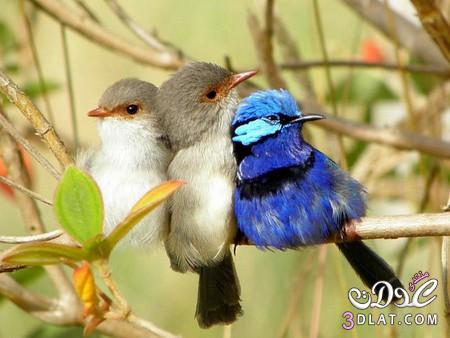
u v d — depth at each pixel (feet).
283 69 40.83
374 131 36.91
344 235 29.07
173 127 31.55
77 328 35.40
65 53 35.40
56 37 47.57
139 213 20.11
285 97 30.78
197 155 30.94
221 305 32.17
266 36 37.65
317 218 29.30
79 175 19.94
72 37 47.55
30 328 42.91
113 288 20.57
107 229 29.73
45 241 21.07
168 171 30.91
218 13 48.16
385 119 45.57
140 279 44.55
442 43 28.68
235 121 31.14
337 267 35.55
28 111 23.88
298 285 37.19
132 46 39.60
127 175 30.12
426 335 35.68
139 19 49.47
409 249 39.04
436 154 36.47
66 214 20.10
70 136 45.83
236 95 32.50
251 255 44.75
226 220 30.60
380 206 44.93
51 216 44.88
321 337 39.14
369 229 27.99
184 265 31.40
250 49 47.80
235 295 32.12
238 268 44.65
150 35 40.14
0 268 23.76
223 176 30.73
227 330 32.14
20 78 41.86
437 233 25.73
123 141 30.71
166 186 20.36
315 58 45.32
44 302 32.30
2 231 46.50
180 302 44.47
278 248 30.32
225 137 31.48
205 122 31.63
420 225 25.93
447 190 42.06
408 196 42.50
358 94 44.39
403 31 40.81
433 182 40.19
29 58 41.73
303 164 29.99
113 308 22.25
